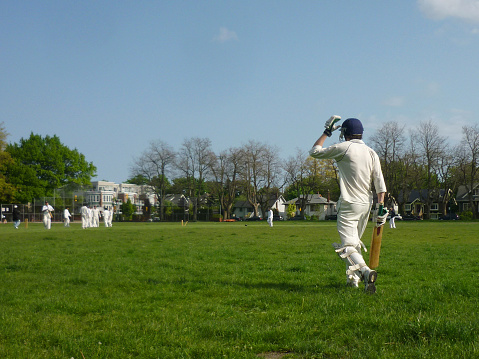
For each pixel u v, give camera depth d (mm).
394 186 89562
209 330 4816
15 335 4801
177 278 8750
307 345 4262
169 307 6195
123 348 4348
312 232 30703
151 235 26438
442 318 4820
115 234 27828
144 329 4949
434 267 10180
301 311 5699
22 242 19859
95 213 49438
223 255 13406
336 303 5828
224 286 7707
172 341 4535
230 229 38719
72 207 83875
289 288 7469
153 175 103562
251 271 9805
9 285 8219
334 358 4004
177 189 112312
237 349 4273
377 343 4266
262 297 6598
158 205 112875
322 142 7160
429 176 90125
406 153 87500
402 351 3996
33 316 5707
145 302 6582
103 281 8422
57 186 97125
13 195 88000
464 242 19344
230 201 107062
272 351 4293
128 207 115438
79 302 6523
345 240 6863
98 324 5277
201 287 7711
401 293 6617
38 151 96875
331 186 111188
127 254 13820
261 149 103562
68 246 17344
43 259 12516
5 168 89875
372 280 6461
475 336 4312
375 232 6938
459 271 9461
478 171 89688
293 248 15734
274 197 132250
